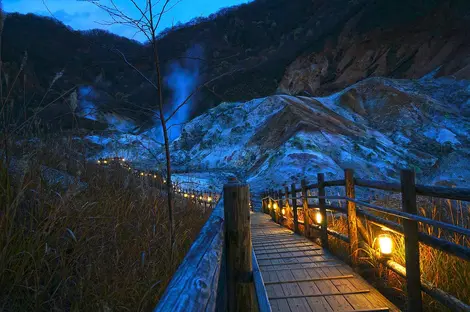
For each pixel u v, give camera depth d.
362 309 3.05
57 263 2.11
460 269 2.92
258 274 1.74
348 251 5.03
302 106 52.22
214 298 1.07
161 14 3.11
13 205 2.08
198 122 59.16
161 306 0.81
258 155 43.78
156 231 3.24
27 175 2.66
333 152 35.62
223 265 1.82
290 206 11.45
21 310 1.76
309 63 84.25
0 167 2.41
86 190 3.42
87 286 2.03
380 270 3.79
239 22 115.38
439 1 71.00
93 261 2.28
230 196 1.80
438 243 2.46
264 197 20.50
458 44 60.59
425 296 2.99
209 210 7.71
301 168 32.66
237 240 1.77
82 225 2.56
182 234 3.62
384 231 3.66
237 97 69.94
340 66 79.62
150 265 2.60
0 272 1.80
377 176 30.67
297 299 3.42
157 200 4.00
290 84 82.19
